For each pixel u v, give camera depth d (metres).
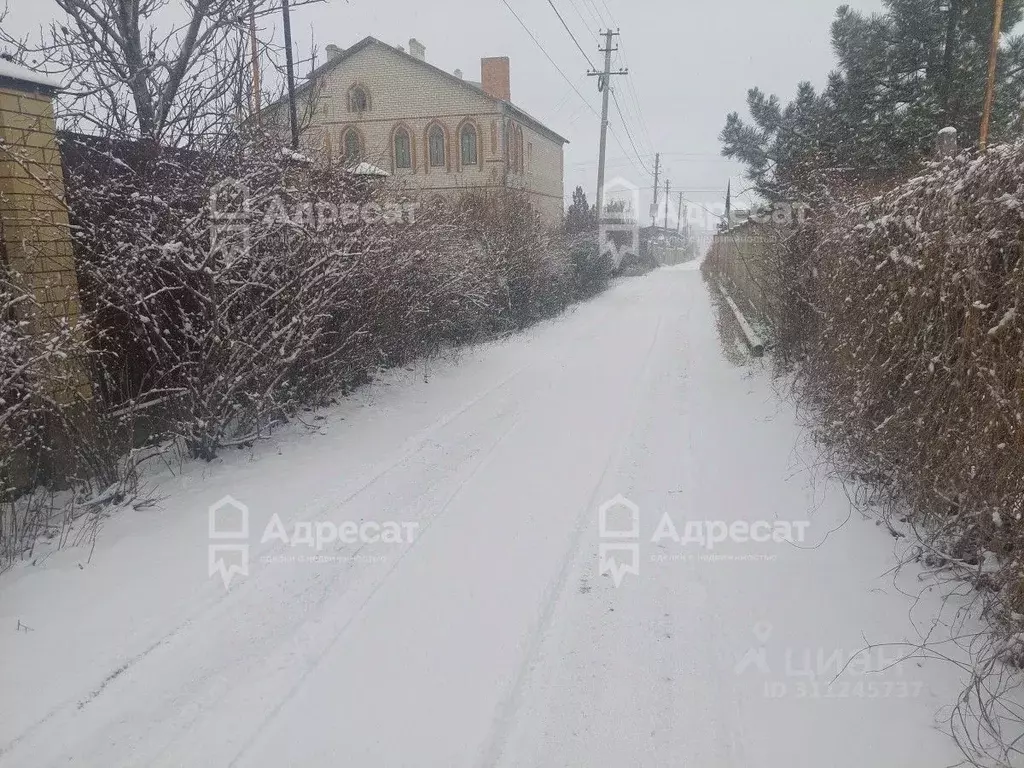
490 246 13.52
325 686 3.34
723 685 3.29
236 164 6.28
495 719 3.14
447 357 11.00
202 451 6.01
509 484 5.84
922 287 4.10
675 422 7.57
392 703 3.23
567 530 4.98
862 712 2.99
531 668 3.48
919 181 4.39
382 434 7.05
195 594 4.00
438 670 3.46
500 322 14.00
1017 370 3.10
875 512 4.64
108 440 5.14
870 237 5.02
